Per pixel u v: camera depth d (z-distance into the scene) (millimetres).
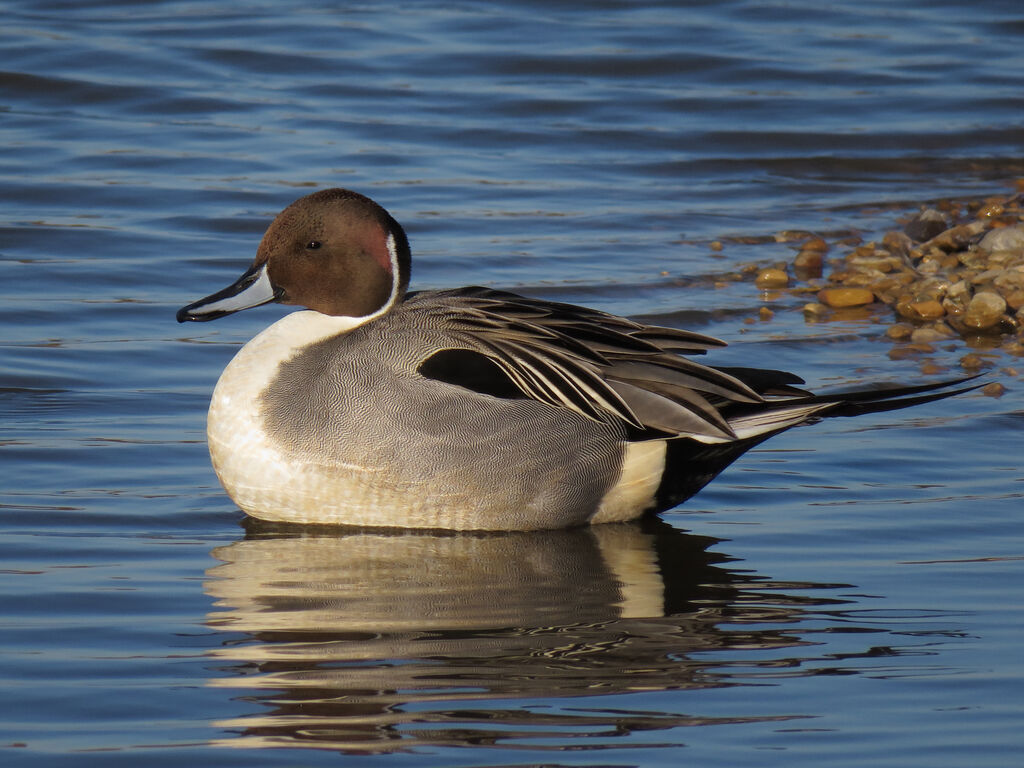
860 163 21312
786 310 16141
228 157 20344
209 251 17375
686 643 8875
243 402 10883
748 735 7703
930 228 18484
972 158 21562
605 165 20875
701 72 24375
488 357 10859
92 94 22344
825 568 10180
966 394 13609
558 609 9422
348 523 11000
